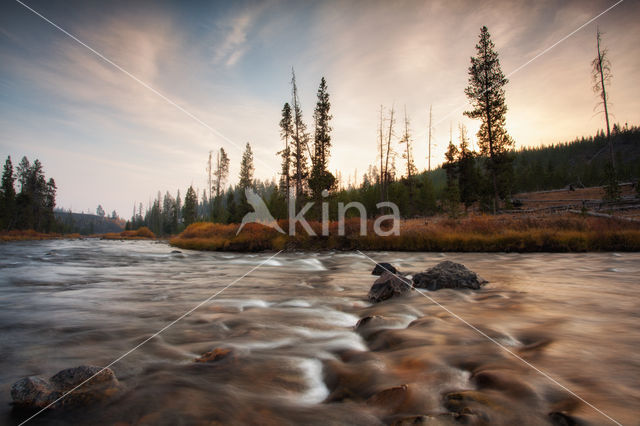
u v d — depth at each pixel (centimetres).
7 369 334
